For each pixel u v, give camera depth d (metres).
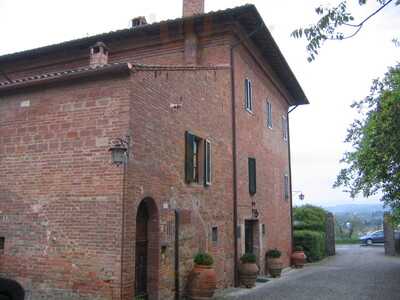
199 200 12.33
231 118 15.11
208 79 13.44
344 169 15.13
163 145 10.43
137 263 9.61
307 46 5.14
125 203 8.66
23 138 9.74
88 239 8.76
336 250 36.59
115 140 8.88
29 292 9.09
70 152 9.23
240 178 15.63
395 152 10.96
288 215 22.52
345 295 12.95
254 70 17.94
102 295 8.45
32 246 9.26
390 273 18.98
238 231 15.02
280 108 22.34
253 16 14.96
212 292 11.17
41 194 9.36
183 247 11.19
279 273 17.53
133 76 9.17
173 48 15.82
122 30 15.76
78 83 9.40
